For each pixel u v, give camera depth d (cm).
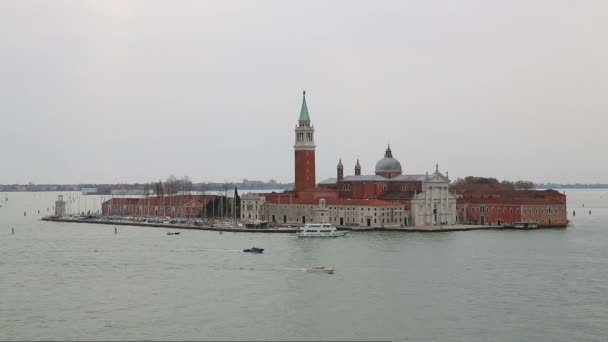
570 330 17262
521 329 17312
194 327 17388
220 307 19250
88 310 18962
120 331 17075
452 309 19100
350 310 18962
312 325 17588
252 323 17750
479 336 16825
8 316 18375
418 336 16775
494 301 19962
